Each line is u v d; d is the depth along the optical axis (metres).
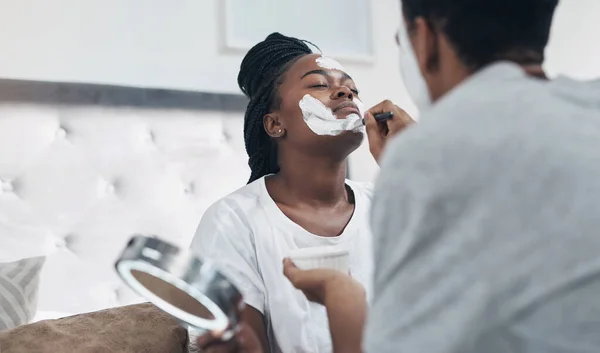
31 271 1.71
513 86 0.62
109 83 1.99
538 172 0.57
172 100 2.01
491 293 0.56
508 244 0.56
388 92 2.39
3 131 1.82
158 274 0.78
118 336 1.22
